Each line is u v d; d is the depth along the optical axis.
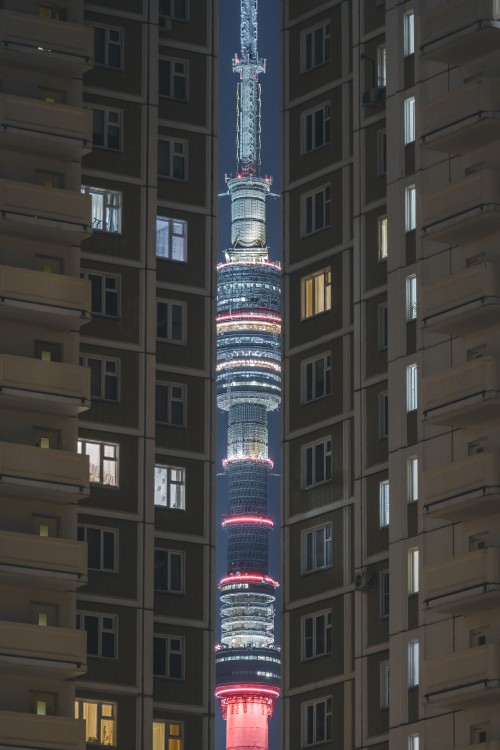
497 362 129.12
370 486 144.25
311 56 159.75
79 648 135.38
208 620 155.12
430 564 129.38
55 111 146.00
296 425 153.25
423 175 140.00
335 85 157.12
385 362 145.50
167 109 163.50
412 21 144.88
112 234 157.25
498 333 132.50
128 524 152.38
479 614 128.88
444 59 138.00
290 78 160.88
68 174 147.50
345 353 151.12
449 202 133.50
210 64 165.88
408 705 133.50
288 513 152.12
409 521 136.50
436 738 129.62
